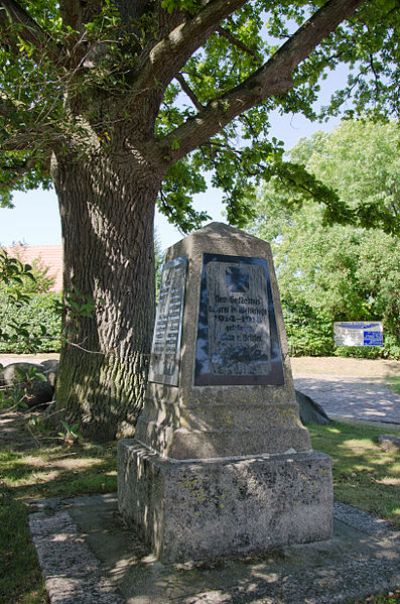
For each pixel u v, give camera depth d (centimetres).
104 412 682
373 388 1555
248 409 382
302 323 2342
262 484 353
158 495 338
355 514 425
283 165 1016
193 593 290
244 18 1004
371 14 875
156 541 338
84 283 707
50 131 397
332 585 300
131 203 712
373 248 2031
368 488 505
